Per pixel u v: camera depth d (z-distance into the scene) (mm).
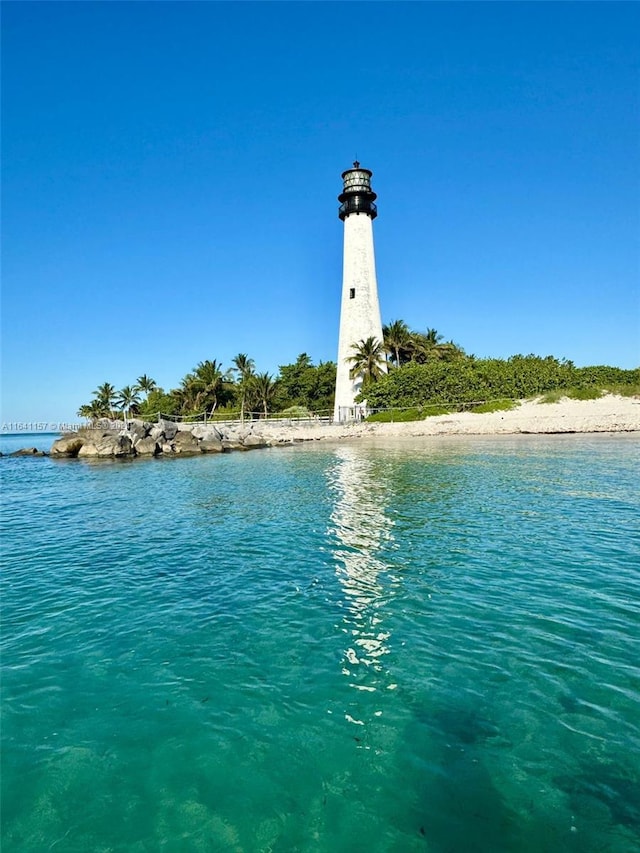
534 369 55531
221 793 4945
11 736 5840
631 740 5488
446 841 4328
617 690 6375
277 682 6805
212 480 26672
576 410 48531
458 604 9070
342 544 13195
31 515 19125
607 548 11891
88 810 4789
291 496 20484
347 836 4422
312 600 9578
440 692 6441
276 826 4559
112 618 9047
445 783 4973
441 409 52594
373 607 9125
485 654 7320
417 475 23875
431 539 13188
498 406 51438
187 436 46406
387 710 6125
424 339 70938
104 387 108438
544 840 4297
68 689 6773
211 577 11102
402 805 4730
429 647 7574
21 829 4586
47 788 5066
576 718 5859
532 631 7969
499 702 6195
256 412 74438
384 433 49625
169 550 13414
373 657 7367
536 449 32906
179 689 6715
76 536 15367
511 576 10320
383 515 16156
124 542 14438
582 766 5137
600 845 4238
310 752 5461
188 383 81438
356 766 5230
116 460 42812
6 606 9711
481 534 13438
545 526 13945
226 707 6293
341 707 6219
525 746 5438
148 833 4516
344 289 61844
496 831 4406
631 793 4789
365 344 59250
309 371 80812
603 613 8523
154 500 21297
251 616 8953
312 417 67000
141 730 5902
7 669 7320
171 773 5223
